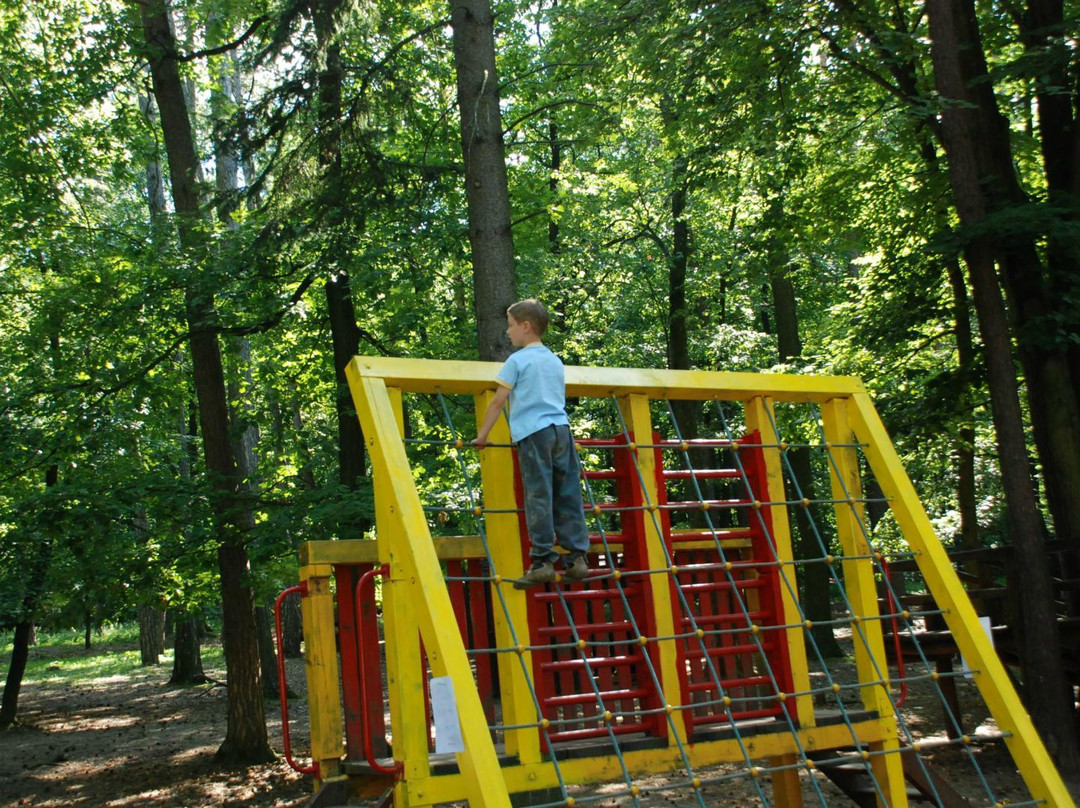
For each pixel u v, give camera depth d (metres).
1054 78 10.67
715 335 22.44
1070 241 9.53
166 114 15.16
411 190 13.55
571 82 16.94
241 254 13.60
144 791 12.56
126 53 15.20
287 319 16.14
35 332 14.68
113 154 17.70
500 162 10.33
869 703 5.46
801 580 21.61
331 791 4.93
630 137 19.69
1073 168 10.83
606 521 21.27
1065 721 9.07
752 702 6.70
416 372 4.68
